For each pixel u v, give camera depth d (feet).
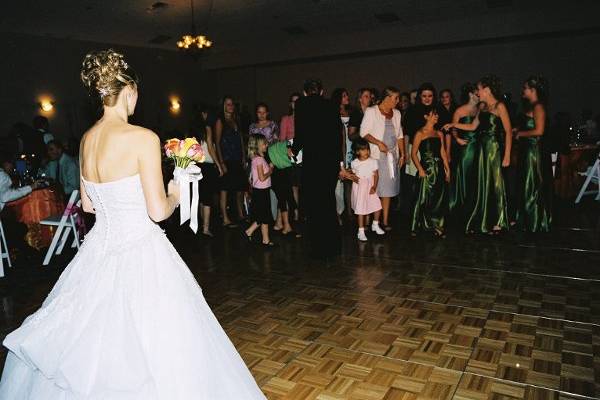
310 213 14.65
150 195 5.32
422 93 16.63
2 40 32.83
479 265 13.53
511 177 21.30
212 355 5.60
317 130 14.20
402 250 15.33
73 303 5.50
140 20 35.73
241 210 21.21
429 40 36.50
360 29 38.70
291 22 37.86
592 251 14.47
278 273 13.53
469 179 16.94
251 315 10.62
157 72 43.06
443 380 7.72
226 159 19.74
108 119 5.66
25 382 5.70
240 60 45.03
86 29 35.63
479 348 8.75
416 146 16.43
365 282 12.53
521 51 35.35
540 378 7.69
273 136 20.30
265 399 6.11
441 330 9.55
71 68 36.81
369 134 16.44
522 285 11.87
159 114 43.37
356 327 9.82
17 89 33.78
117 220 5.58
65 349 5.30
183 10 34.68
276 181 17.83
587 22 31.27
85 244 5.84
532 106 16.20
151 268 5.53
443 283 12.22
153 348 5.25
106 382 5.09
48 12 31.65
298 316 10.48
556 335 9.18
